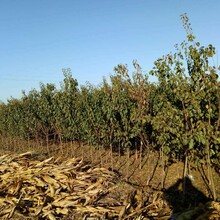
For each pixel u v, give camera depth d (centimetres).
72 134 1633
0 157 1245
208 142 768
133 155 1493
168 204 872
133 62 1041
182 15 768
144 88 1054
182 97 786
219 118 740
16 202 848
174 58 794
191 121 775
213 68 735
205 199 876
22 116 2127
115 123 1309
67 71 1684
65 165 1159
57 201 870
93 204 881
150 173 1175
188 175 1023
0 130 2645
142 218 770
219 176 1010
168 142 905
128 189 981
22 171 1057
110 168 1324
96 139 1431
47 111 1831
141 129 1108
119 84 1248
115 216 812
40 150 1947
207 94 751
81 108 1531
